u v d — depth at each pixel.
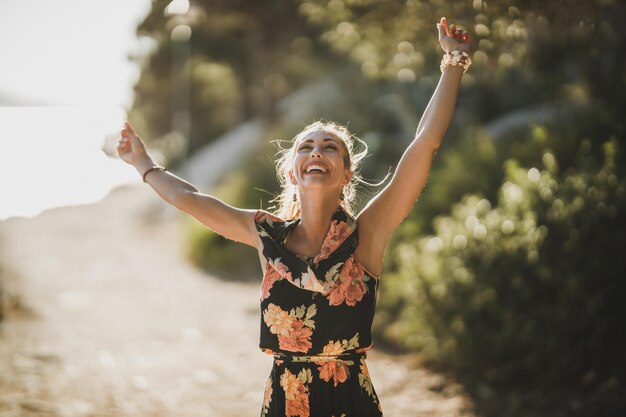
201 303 10.22
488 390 5.84
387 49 5.60
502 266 6.24
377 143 13.25
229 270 12.91
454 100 2.68
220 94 23.41
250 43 20.05
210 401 5.88
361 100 15.48
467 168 8.96
